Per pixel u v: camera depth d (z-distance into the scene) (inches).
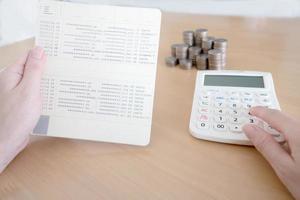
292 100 19.3
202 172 13.4
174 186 12.6
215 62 23.2
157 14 15.0
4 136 13.2
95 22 15.2
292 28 34.2
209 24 36.3
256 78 18.8
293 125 13.4
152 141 15.7
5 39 30.1
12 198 12.1
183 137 16.0
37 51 15.0
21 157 14.5
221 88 18.2
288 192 12.2
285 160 12.2
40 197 12.1
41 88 15.2
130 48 15.1
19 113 13.5
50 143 15.6
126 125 15.2
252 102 17.0
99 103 15.3
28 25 31.6
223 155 14.6
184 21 37.8
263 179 13.0
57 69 15.3
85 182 12.9
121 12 15.1
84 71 15.3
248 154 14.6
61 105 15.4
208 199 11.9
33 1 31.1
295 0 47.6
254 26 35.3
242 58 26.0
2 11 30.2
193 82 22.1
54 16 15.3
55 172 13.6
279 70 23.6
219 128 15.6
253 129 14.5
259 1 47.9
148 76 15.2
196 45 26.1
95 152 14.9
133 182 12.9
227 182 12.8
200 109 16.9
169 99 19.8
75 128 15.4
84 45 15.3
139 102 15.2
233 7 47.6
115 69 15.3
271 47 28.5
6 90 14.0
